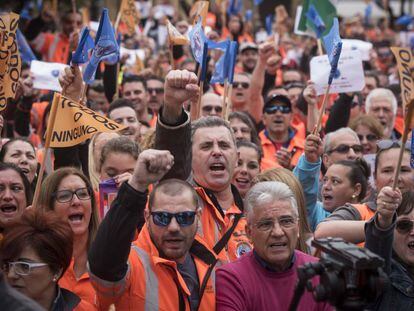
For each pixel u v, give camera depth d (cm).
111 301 817
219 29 2628
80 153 1286
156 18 2923
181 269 869
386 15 3712
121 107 1448
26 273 792
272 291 859
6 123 1641
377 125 1531
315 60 1531
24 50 1808
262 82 1694
